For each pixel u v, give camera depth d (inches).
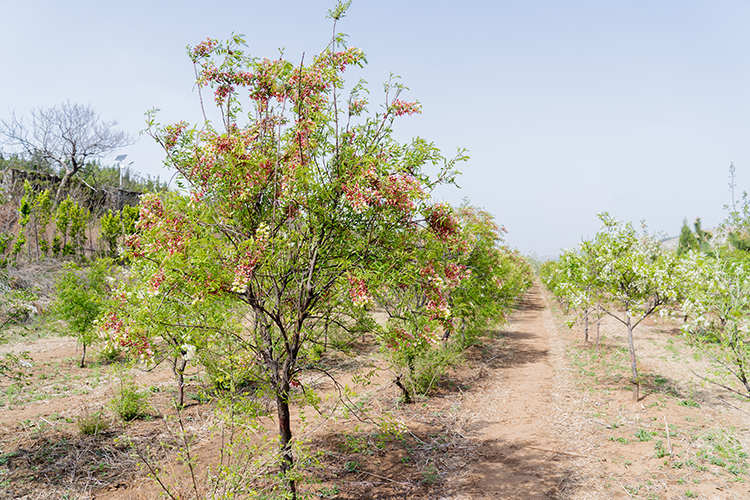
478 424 332.8
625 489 226.8
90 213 1221.1
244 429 185.2
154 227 173.6
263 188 190.1
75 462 251.9
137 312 182.9
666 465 250.4
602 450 277.6
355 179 173.9
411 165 191.6
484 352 592.4
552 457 271.9
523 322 914.1
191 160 188.1
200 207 184.4
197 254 162.4
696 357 244.4
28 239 975.0
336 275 190.1
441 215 189.6
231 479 165.8
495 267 557.3
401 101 194.1
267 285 194.2
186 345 191.5
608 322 797.2
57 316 470.0
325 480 241.1
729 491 218.2
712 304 225.9
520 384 444.1
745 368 204.2
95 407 346.6
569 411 355.9
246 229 191.2
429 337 190.9
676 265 361.7
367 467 258.7
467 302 491.2
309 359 221.1
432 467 260.2
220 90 194.9
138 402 328.2
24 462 250.2
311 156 195.3
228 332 195.6
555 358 563.2
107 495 219.0
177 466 244.2
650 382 418.6
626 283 388.5
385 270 181.5
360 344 587.8
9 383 403.9
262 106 197.2
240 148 179.8
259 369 206.1
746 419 315.0
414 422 332.8
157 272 174.6
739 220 716.7
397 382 371.6
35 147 1302.9
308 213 185.2
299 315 190.2
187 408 346.3
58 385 402.6
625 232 400.5
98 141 1364.4
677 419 320.8
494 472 253.6
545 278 1155.3
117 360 499.8
